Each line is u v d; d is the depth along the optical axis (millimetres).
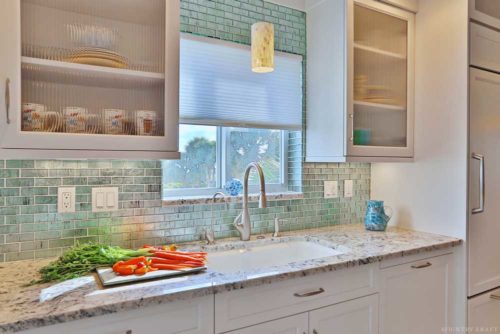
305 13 2172
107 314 1017
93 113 1336
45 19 1260
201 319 1170
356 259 1495
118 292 1101
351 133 1881
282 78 2090
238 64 1941
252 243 1818
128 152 1344
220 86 1887
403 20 2074
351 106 1879
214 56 1868
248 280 1232
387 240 1858
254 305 1268
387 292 1629
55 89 1273
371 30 1971
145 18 1421
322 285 1422
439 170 2002
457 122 1915
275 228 1942
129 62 1395
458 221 1910
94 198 1571
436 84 2014
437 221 2010
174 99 1427
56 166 1502
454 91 1928
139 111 1410
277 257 1865
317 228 2180
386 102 2037
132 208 1653
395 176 2234
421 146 2092
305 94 2160
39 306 998
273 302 1305
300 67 2156
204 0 1843
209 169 1933
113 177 1612
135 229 1658
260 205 1702
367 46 1955
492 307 2035
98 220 1583
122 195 1632
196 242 1779
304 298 1372
